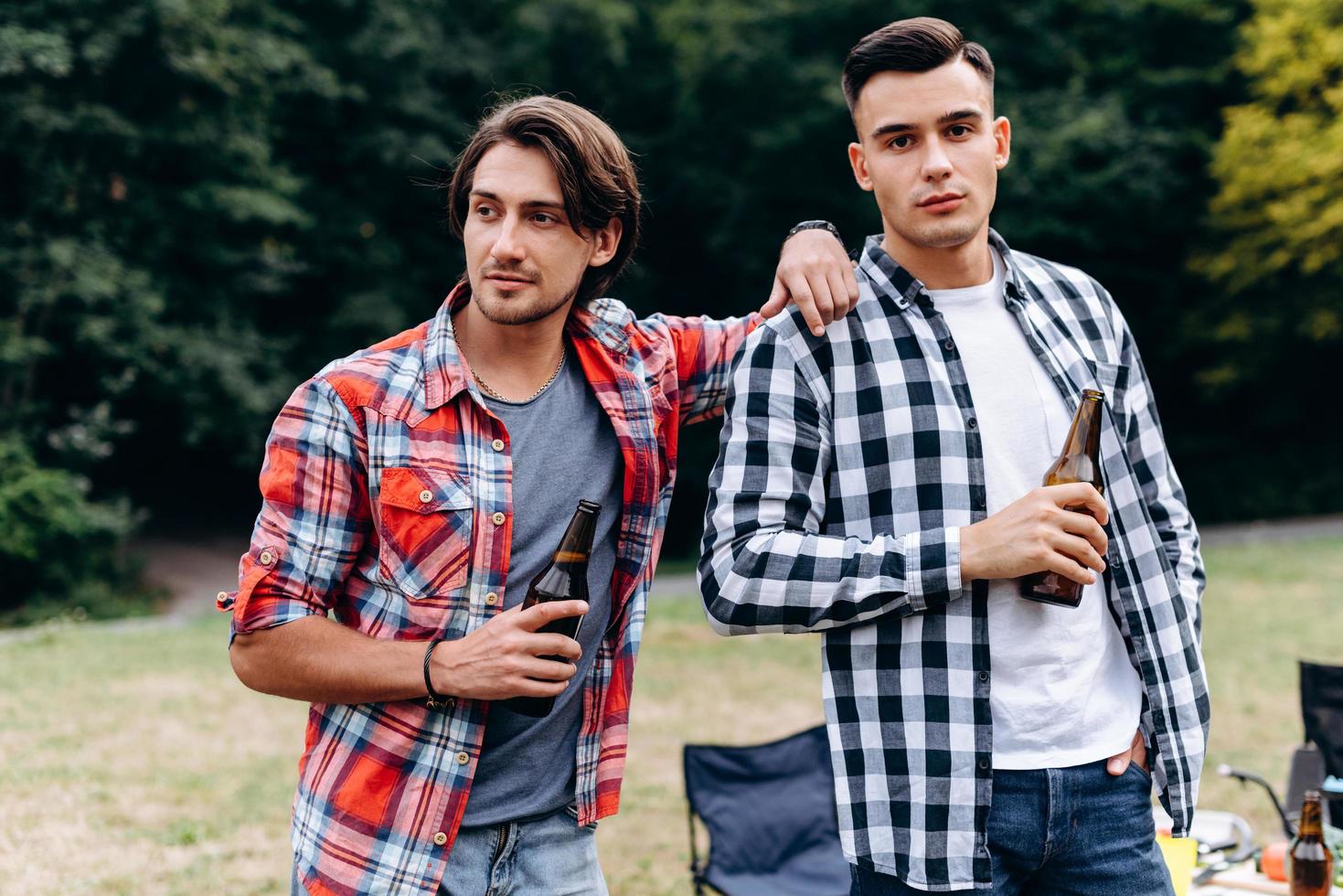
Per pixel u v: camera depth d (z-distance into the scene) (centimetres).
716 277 1755
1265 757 549
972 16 1656
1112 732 192
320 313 1636
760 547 185
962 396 193
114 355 1286
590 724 186
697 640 898
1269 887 284
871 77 192
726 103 1594
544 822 183
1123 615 196
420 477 172
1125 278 1781
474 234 176
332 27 1523
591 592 185
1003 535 175
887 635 187
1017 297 203
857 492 193
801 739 364
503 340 184
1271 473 1842
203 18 1249
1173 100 1683
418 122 1583
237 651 168
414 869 171
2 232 1228
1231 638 848
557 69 1628
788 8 1547
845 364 196
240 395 1356
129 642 908
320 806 173
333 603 177
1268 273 1681
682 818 489
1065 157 1580
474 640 165
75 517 1195
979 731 182
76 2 1166
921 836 182
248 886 401
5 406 1275
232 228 1431
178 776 525
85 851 425
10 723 609
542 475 183
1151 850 193
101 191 1288
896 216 192
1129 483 200
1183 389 1928
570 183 173
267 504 171
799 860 343
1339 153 1509
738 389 197
